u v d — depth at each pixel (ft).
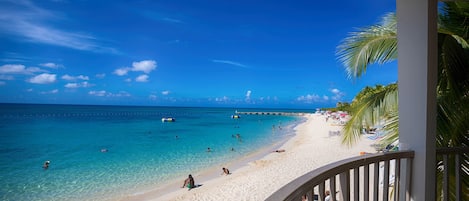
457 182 8.83
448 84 11.88
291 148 80.12
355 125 15.21
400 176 7.79
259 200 36.81
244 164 62.08
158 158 71.41
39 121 199.00
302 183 4.12
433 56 7.59
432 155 7.72
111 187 46.96
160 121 208.95
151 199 40.47
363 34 14.32
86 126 161.99
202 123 191.42
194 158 71.05
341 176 5.75
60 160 70.54
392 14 14.30
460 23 13.26
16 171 59.11
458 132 11.57
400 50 8.01
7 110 353.72
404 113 7.96
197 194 40.70
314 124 174.81
